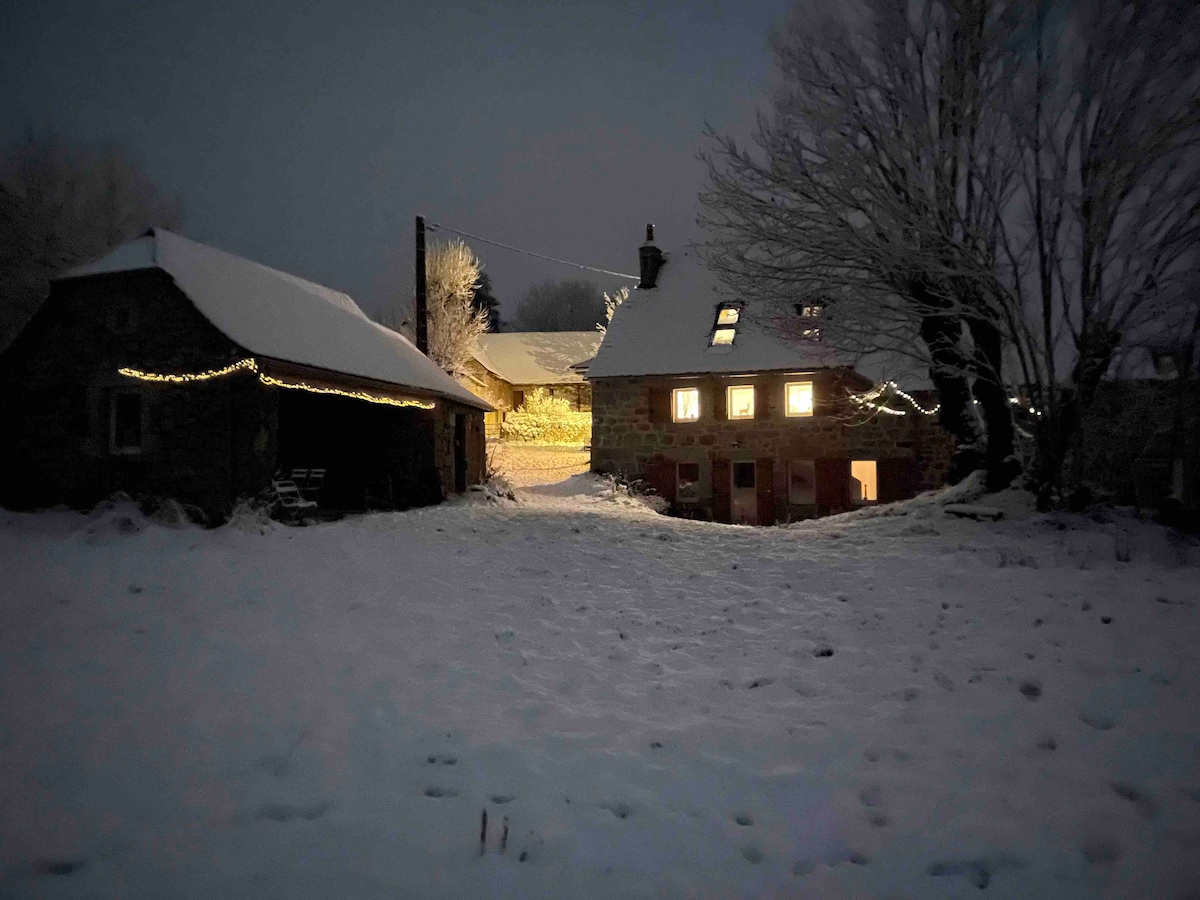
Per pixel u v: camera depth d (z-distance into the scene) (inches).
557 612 249.8
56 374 394.0
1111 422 393.1
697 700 171.6
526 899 99.9
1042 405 379.6
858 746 145.5
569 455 1160.2
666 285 925.8
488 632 221.3
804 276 432.8
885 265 403.5
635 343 863.1
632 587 290.8
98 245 944.3
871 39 384.2
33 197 929.5
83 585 230.1
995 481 428.8
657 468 826.8
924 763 138.3
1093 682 169.8
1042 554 315.6
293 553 302.5
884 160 405.4
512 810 121.9
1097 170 337.1
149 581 239.8
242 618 214.5
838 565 319.0
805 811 123.2
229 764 133.4
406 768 134.9
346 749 140.9
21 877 99.5
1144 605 224.8
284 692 164.9
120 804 118.5
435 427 559.5
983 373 419.5
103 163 1050.1
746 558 347.9
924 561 315.3
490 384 1439.5
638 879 105.3
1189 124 315.6
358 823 115.9
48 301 390.9
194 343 375.2
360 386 459.8
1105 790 127.3
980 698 166.1
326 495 569.6
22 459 394.3
